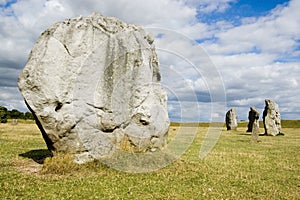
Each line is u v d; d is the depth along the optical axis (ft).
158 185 38.75
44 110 43.83
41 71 44.06
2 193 32.35
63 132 45.44
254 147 82.79
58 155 45.55
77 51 47.80
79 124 47.14
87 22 50.34
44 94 43.98
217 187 38.70
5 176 39.19
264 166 53.26
